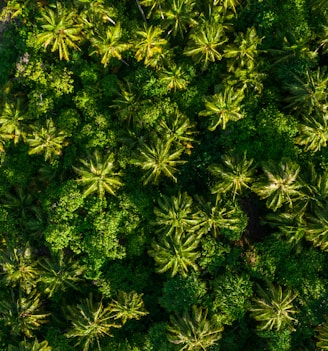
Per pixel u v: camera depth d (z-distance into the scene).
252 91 29.38
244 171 26.83
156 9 30.27
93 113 30.25
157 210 27.69
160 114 28.94
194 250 28.44
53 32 28.70
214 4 29.33
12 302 29.59
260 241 29.95
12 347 28.38
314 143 27.92
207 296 27.91
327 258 28.48
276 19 30.05
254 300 26.81
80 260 29.73
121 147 29.42
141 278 29.83
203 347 26.38
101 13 30.08
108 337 29.56
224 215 27.67
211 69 30.22
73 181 29.08
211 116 28.70
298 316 27.42
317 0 29.16
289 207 27.48
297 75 28.16
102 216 28.62
